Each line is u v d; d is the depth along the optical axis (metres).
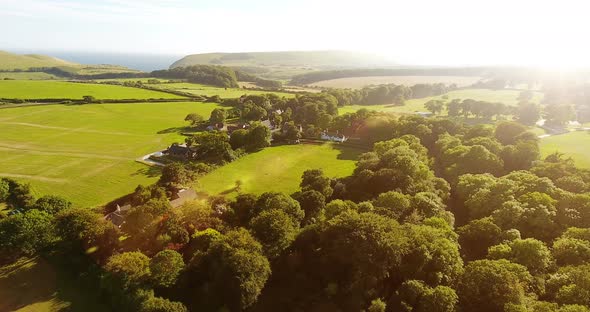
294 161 123.44
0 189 87.12
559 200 69.81
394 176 81.75
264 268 54.81
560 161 99.12
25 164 117.19
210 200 84.50
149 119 187.12
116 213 78.00
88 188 99.69
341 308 52.78
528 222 64.75
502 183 76.06
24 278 61.81
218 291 53.09
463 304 47.97
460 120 199.75
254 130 136.88
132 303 52.62
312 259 60.31
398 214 67.50
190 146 134.12
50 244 68.62
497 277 47.84
